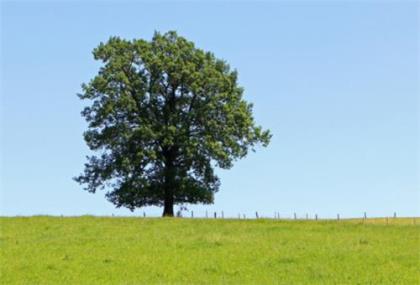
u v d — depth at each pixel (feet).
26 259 120.88
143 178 224.12
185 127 229.66
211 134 233.14
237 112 236.22
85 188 234.79
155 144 230.07
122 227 162.71
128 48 240.53
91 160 236.22
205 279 106.11
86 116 236.02
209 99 237.66
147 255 124.06
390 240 143.02
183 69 232.94
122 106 227.81
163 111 235.81
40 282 103.91
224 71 245.86
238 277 107.65
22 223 169.78
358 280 105.81
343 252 127.44
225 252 126.93
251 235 149.38
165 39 244.42
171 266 114.73
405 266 116.47
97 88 232.12
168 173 228.84
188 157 227.40
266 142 241.96
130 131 225.97
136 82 231.91
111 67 233.96
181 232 153.69
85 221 174.91
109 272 110.52
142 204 232.53
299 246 133.80
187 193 230.27
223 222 175.22
